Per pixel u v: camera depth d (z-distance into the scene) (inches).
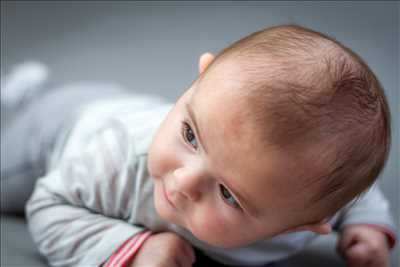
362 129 23.2
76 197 30.5
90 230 28.8
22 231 35.2
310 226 25.3
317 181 22.9
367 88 23.7
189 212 24.3
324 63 23.2
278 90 22.3
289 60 23.1
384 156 25.0
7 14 64.0
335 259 35.1
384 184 44.6
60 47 60.5
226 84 23.0
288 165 22.3
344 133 22.7
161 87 56.2
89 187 30.0
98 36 62.9
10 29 62.0
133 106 38.6
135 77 57.4
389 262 33.8
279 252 32.4
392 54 59.8
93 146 31.9
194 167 23.2
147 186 28.8
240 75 23.0
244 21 65.2
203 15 66.9
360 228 34.0
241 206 23.2
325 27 63.7
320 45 24.2
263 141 22.0
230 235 24.1
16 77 49.8
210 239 24.3
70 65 58.0
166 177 24.8
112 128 32.7
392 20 65.8
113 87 43.9
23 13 64.4
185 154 23.9
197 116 23.3
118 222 29.2
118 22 65.1
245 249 31.0
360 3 68.4
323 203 23.9
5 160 38.6
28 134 38.7
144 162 29.0
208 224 23.7
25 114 40.5
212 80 23.6
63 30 63.1
